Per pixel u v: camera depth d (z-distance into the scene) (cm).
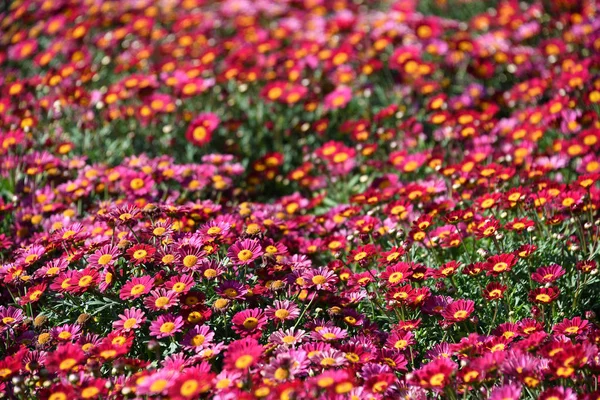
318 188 288
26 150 284
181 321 233
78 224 249
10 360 228
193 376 221
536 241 254
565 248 251
